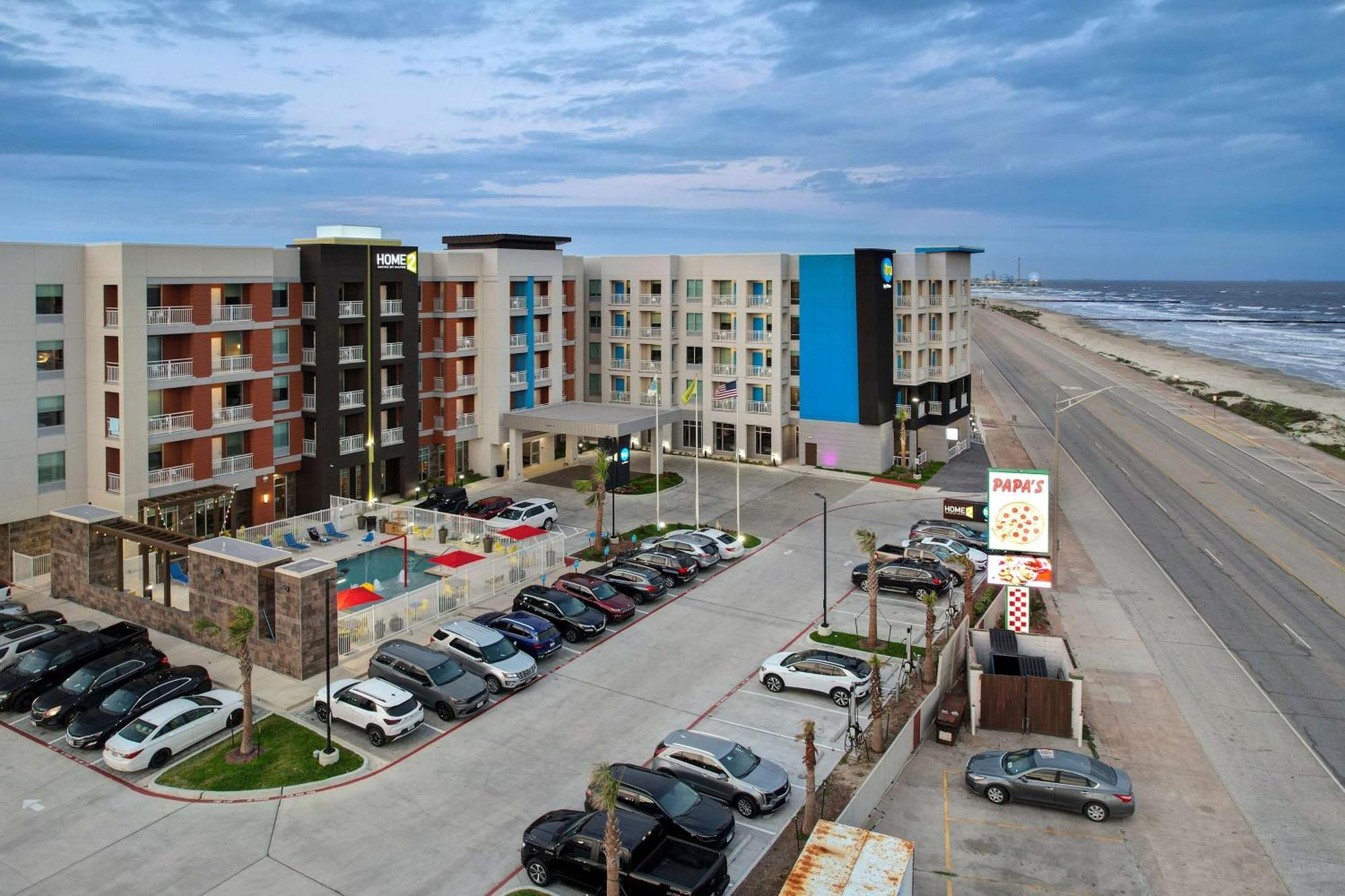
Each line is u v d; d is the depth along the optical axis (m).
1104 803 28.38
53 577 46.03
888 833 27.88
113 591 43.84
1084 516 65.50
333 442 60.88
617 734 33.34
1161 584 51.12
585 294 85.38
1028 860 26.48
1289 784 30.80
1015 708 34.50
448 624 39.28
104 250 49.72
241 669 30.92
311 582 37.12
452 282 69.56
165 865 25.64
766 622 44.25
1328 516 66.00
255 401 56.28
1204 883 25.59
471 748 32.25
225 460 54.94
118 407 50.31
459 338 70.94
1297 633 44.19
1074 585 50.97
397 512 57.84
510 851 26.47
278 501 60.94
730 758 29.05
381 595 45.81
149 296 51.53
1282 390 136.75
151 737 30.47
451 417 70.94
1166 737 34.06
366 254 62.03
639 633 43.00
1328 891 25.31
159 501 49.59
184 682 34.19
